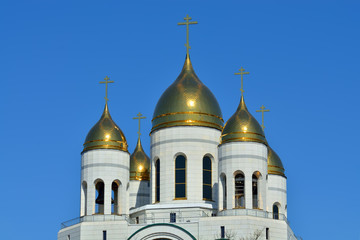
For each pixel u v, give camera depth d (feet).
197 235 449.89
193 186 482.28
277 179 542.16
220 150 467.11
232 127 467.11
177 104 497.05
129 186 523.29
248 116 474.08
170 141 490.90
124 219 470.80
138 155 556.51
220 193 461.37
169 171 487.20
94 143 483.92
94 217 470.80
